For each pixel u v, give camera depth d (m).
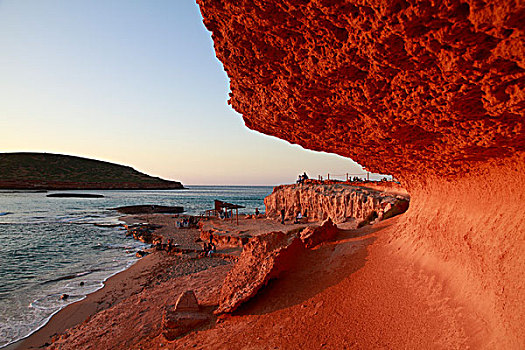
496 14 2.10
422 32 2.69
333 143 6.58
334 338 5.50
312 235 11.00
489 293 4.21
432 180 7.47
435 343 4.33
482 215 5.32
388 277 6.87
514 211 4.51
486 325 3.93
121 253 25.09
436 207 7.29
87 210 68.75
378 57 3.20
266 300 7.90
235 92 6.50
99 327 10.37
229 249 22.91
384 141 5.51
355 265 8.18
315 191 31.53
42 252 25.27
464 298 4.68
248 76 5.21
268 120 6.46
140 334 9.03
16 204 79.12
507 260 4.17
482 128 3.70
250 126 7.48
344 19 3.07
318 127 5.75
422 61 3.02
